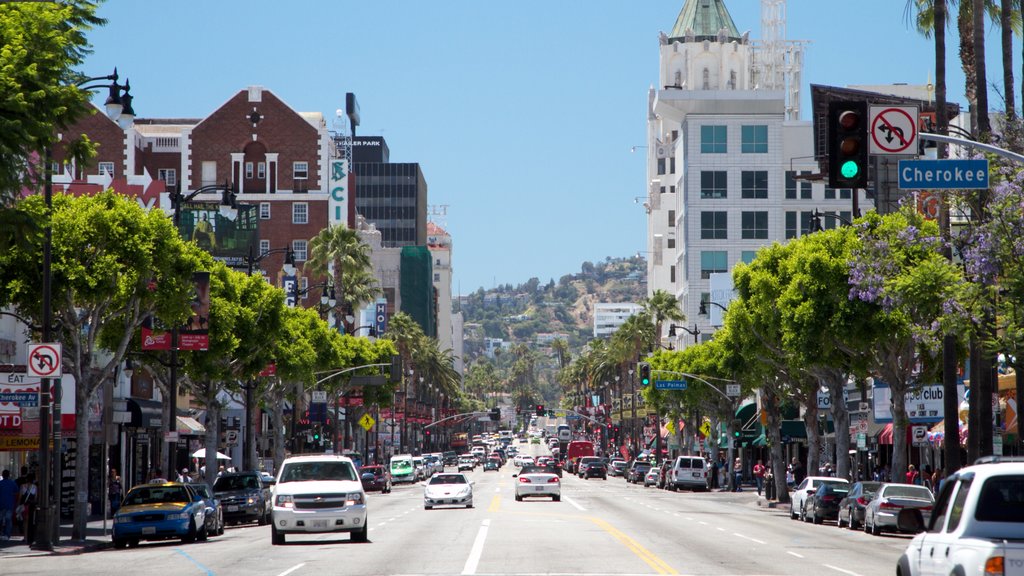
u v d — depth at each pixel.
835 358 54.59
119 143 118.38
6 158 20.69
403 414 158.00
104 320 44.06
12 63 21.09
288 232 127.38
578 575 25.19
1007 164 32.53
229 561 30.27
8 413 41.72
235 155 127.75
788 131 135.75
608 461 154.12
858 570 27.31
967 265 33.16
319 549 33.81
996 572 12.10
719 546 34.84
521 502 71.38
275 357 70.75
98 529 49.19
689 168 136.12
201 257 56.62
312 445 101.06
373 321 172.12
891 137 24.80
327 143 129.00
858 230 52.44
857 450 83.31
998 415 50.69
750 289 62.66
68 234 40.81
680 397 109.94
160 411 69.88
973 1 37.91
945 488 14.52
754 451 121.56
